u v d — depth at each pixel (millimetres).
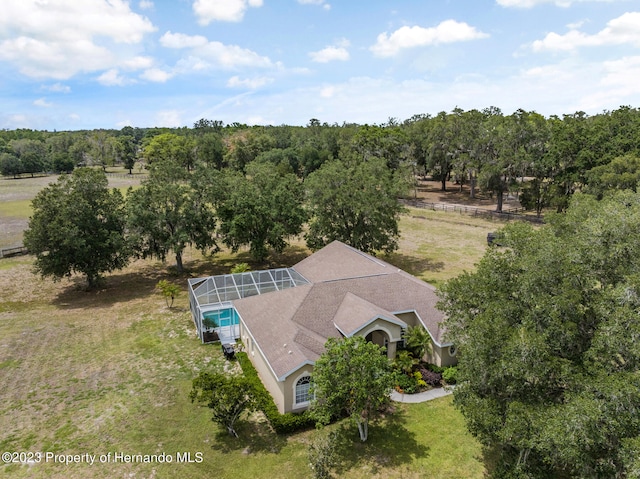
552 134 69438
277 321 27906
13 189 109812
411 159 93500
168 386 26547
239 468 19891
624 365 15445
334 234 48844
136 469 19797
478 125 82688
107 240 42281
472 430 17938
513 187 70938
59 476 19344
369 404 21406
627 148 60906
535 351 15750
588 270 18750
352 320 27438
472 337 18109
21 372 28141
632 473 12445
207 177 48438
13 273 48906
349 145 92625
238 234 46844
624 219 19031
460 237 63875
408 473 19516
